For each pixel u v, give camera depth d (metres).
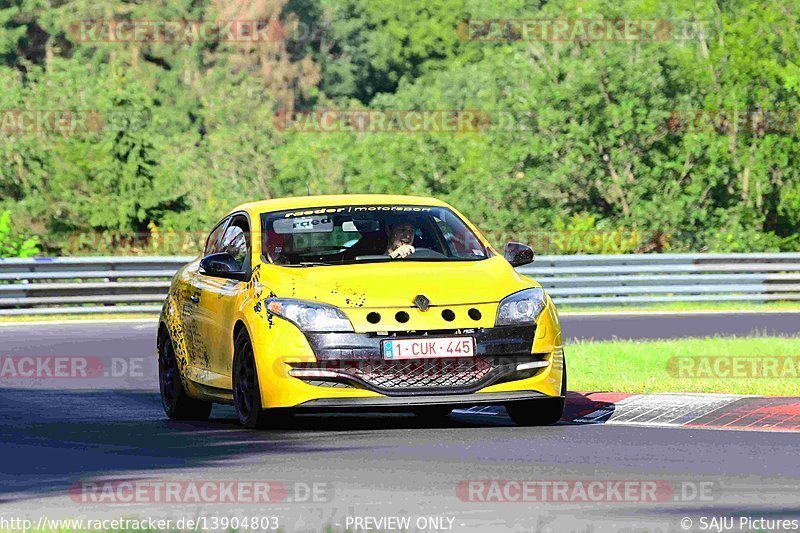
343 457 32.97
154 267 93.75
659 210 135.62
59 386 54.12
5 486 30.08
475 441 35.47
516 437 36.19
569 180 140.00
